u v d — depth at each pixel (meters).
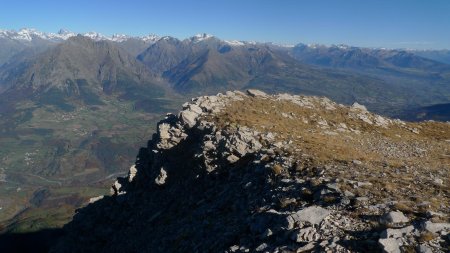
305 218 23.34
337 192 26.47
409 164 39.84
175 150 52.94
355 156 39.19
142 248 41.56
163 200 49.00
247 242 24.98
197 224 34.47
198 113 53.41
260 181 33.75
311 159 34.78
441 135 67.19
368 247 19.53
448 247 18.70
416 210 23.08
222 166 41.94
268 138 42.25
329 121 60.62
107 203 64.75
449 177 32.94
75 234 63.84
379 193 26.14
